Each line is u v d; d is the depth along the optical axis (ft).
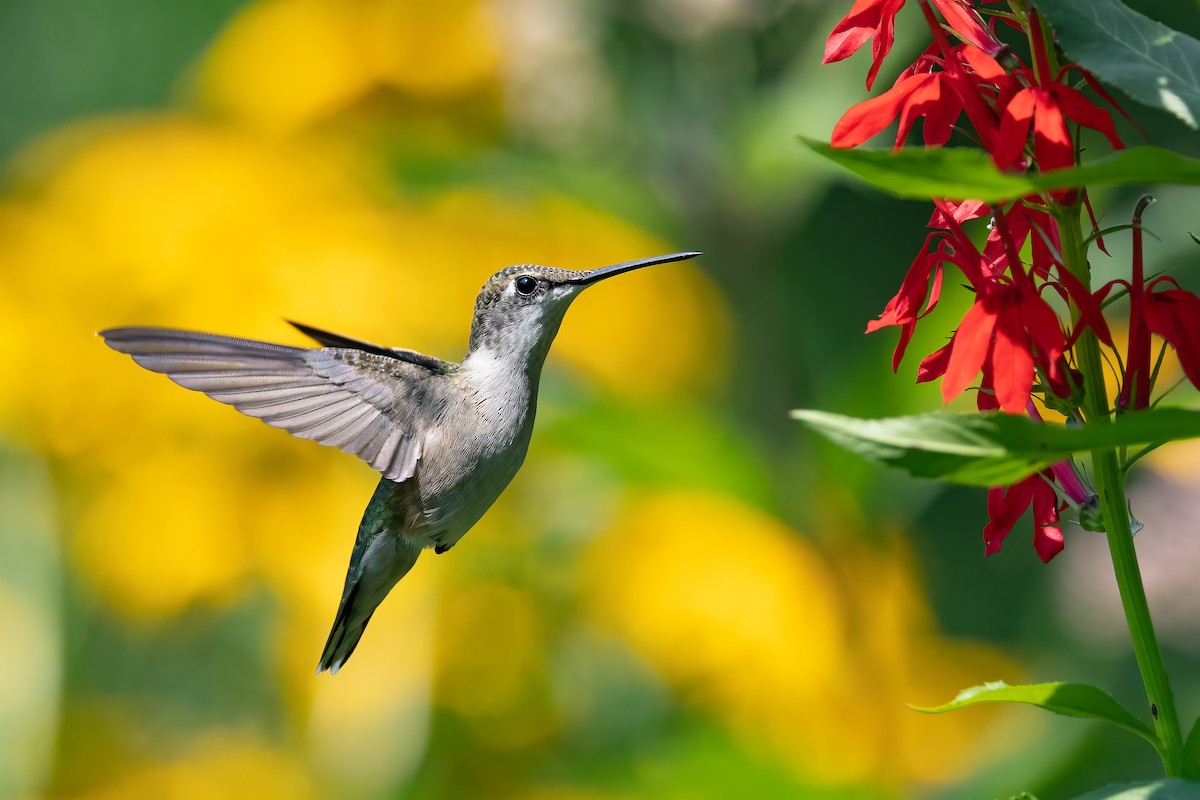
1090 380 5.82
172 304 6.23
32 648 6.28
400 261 6.25
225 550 6.24
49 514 6.27
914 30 6.19
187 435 6.25
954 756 6.16
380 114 6.31
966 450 5.75
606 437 6.14
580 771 6.18
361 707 6.24
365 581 6.10
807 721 6.15
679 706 6.25
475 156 6.25
